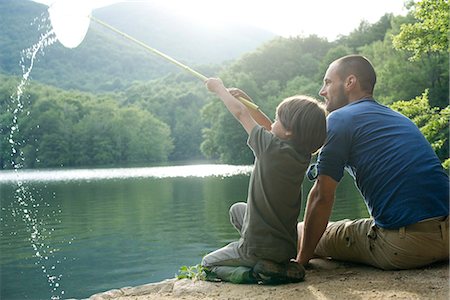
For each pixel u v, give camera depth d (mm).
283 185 2664
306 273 2980
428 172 2795
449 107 10375
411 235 2764
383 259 2902
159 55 3117
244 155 53156
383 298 2412
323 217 2928
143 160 68938
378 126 2865
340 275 2889
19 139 54719
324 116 2695
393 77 29672
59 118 62062
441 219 2781
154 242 11953
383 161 2812
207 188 26031
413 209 2762
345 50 55719
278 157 2639
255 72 62375
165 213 17016
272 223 2701
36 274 9195
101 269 9539
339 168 2857
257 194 2719
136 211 17906
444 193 2816
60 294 7816
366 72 3061
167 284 2973
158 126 70812
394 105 10789
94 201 21969
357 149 2865
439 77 28875
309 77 62438
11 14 68688
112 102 71625
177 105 78438
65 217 17047
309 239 2982
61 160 61562
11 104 52188
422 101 10656
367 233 2947
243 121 2777
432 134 10422
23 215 17750
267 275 2701
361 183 2900
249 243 2748
